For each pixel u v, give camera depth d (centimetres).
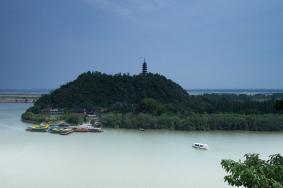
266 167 1795
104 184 7494
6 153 10894
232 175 1816
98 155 10569
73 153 10900
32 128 17138
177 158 10294
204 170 8781
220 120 17525
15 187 7262
